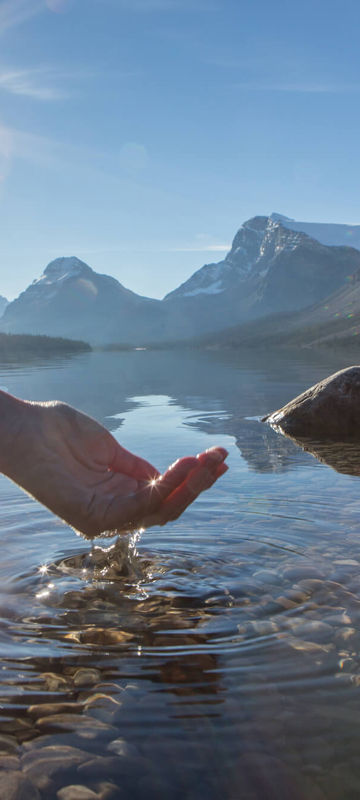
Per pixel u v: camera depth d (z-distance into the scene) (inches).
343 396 253.4
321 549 100.7
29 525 116.4
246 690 58.9
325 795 45.3
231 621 74.5
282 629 71.9
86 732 52.8
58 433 67.6
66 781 47.0
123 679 61.4
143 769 48.1
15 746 51.0
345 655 65.3
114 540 105.3
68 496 64.7
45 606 79.5
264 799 45.0
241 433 245.6
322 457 193.3
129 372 703.1
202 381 543.2
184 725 53.4
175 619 75.3
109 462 71.4
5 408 65.8
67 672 62.7
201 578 88.8
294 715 54.7
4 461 65.0
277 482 154.0
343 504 130.0
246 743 51.1
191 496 64.5
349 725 53.1
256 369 717.9
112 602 80.7
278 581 87.0
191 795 45.5
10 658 65.8
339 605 78.4
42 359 1093.1
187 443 218.2
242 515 122.4
